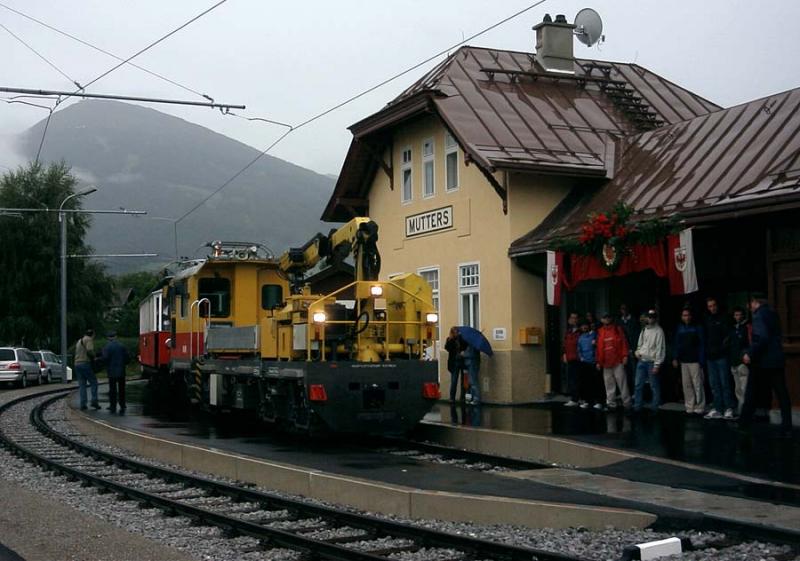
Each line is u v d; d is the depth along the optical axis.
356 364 16.25
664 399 20.14
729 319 16.97
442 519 10.73
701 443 14.24
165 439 17.44
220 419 22.62
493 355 22.77
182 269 27.31
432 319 17.09
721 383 16.69
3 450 18.41
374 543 9.68
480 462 15.04
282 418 18.12
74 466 16.19
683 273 17.22
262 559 9.12
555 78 26.06
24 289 53.62
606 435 15.54
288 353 17.34
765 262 17.61
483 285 23.27
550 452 15.07
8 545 9.38
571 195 22.73
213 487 13.08
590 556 8.74
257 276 23.30
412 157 26.50
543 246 20.75
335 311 16.88
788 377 16.08
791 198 15.34
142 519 11.31
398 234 27.23
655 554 8.46
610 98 25.97
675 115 25.86
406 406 16.53
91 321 56.09
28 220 53.72
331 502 12.05
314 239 18.22
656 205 19.00
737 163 18.53
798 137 18.00
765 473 11.82
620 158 22.81
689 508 10.20
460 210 24.23
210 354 22.20
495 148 22.25
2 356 39.25
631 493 11.24
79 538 9.68
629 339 19.83
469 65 26.30
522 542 9.42
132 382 42.59
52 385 41.91
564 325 22.80
